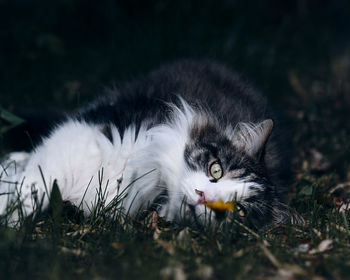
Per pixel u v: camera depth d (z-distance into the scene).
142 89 3.59
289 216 2.79
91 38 6.00
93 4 6.12
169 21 6.02
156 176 2.96
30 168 2.83
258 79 5.22
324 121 4.53
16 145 3.66
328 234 2.59
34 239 2.39
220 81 3.79
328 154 4.03
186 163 2.89
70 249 2.33
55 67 5.17
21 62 5.11
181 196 2.84
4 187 2.77
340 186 3.50
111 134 2.92
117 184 2.86
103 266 2.15
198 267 2.20
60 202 2.50
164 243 2.37
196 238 2.54
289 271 2.18
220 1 6.49
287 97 5.13
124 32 5.90
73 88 4.72
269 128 3.00
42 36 5.38
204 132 3.03
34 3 6.17
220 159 2.93
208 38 5.89
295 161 3.94
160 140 2.92
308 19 6.81
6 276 1.96
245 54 5.65
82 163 2.84
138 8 6.37
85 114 3.21
